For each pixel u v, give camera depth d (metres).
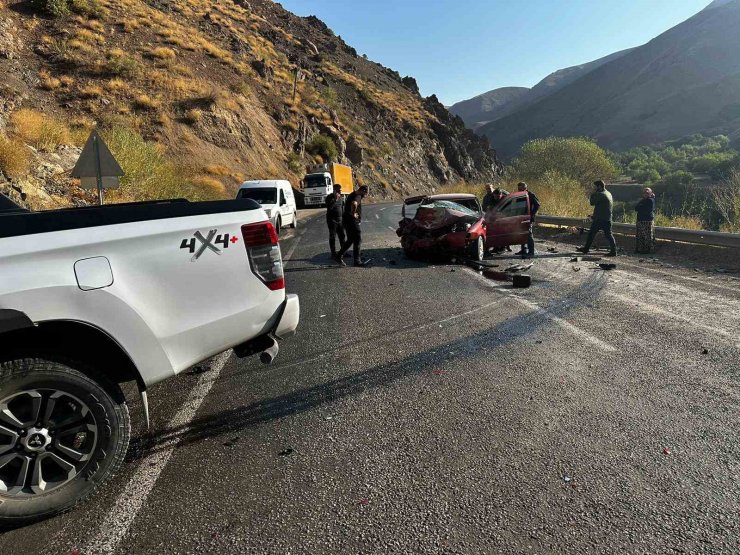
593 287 7.78
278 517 2.38
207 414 3.56
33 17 29.34
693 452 2.90
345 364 4.53
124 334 2.54
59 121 20.48
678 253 11.28
